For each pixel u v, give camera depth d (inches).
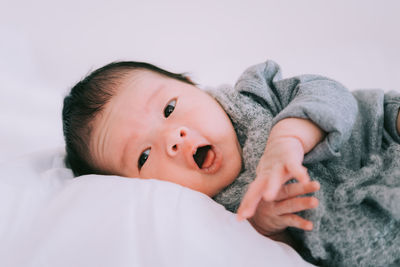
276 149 21.1
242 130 31.4
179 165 28.5
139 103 30.7
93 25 58.9
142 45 60.6
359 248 22.9
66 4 57.7
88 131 31.7
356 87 49.6
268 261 20.2
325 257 23.8
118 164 31.0
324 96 26.3
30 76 53.5
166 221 20.5
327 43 58.1
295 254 22.0
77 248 19.6
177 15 60.9
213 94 33.7
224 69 58.8
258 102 32.8
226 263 19.2
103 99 31.7
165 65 60.1
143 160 29.8
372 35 57.0
